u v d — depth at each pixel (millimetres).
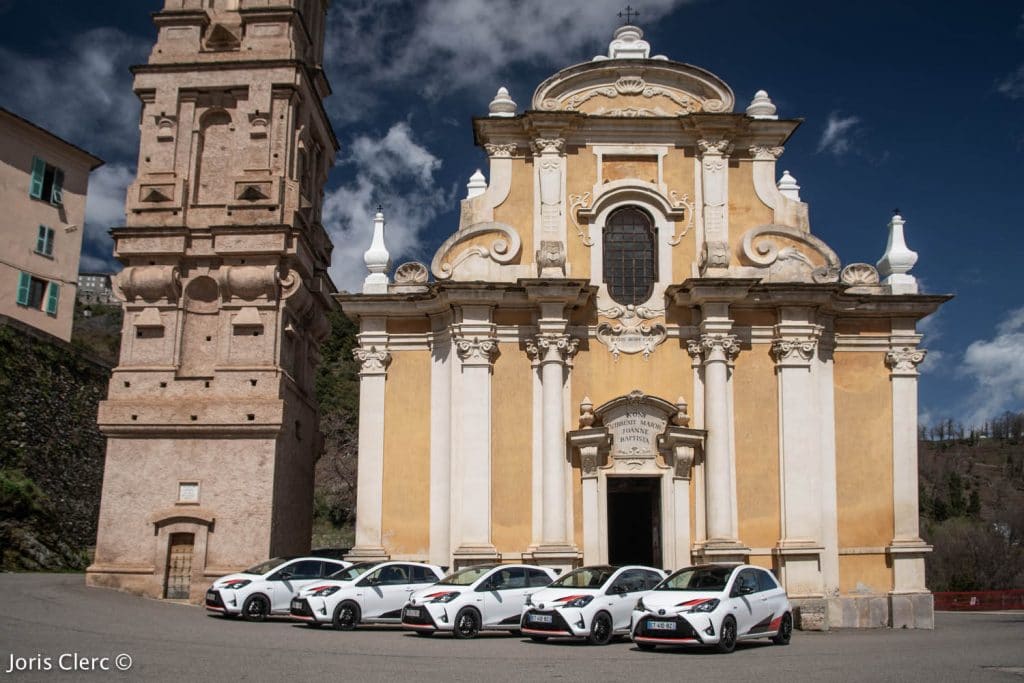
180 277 29484
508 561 27016
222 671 14398
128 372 28812
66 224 48812
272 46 30969
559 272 28250
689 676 14742
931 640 22141
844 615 27297
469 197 30438
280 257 29281
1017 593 44938
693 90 30016
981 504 96750
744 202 29562
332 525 58625
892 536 27953
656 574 21422
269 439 28125
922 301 28844
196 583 27094
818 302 28141
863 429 28547
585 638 19656
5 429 38625
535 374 28141
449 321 28484
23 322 42031
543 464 27359
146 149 30375
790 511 27234
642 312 28688
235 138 30375
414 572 23375
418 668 15234
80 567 38531
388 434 28312
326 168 35250
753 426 28062
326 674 14336
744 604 19047
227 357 28812
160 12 31281
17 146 46031
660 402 27812
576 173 29516
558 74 29625
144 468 28188
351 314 29016
